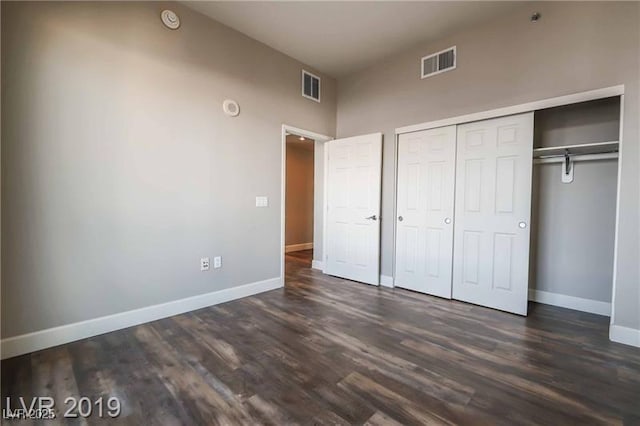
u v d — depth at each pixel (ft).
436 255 11.23
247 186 11.09
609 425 4.72
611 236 9.00
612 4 7.72
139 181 8.45
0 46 6.37
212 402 5.23
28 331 6.88
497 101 9.70
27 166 6.76
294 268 16.08
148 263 8.71
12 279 6.66
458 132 10.59
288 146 21.36
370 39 11.08
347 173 13.71
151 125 8.63
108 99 7.84
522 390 5.59
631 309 7.37
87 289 7.68
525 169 9.19
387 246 12.66
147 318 8.70
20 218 6.72
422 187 11.59
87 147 7.55
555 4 8.57
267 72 11.60
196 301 9.79
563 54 8.46
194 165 9.60
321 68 13.50
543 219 10.19
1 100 6.42
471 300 10.42
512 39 9.37
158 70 8.71
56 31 7.04
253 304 10.34
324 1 8.99
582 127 9.32
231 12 9.54
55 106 7.07
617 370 6.24
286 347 7.23
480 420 4.82
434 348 7.20
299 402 5.24
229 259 10.65
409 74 11.90
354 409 5.07
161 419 4.81
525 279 9.22
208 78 9.85
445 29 10.40
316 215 15.90
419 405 5.17
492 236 9.89
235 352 6.97
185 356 6.77
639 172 7.28
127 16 8.11
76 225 7.47
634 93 7.38
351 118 14.02
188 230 9.53
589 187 9.32
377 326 8.50
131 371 6.15
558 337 7.77
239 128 10.77
